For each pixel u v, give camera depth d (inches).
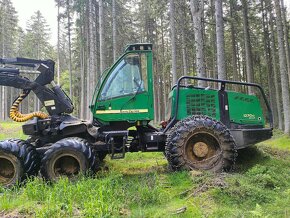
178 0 854.5
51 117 278.1
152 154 380.8
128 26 1369.3
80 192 199.3
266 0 1099.3
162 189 217.2
